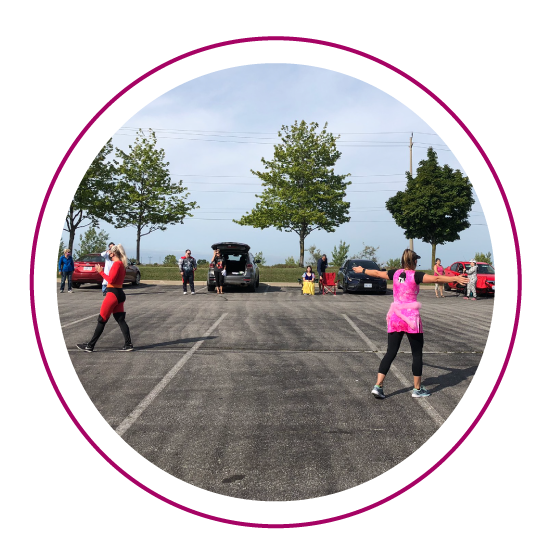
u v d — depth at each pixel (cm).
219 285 1947
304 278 2000
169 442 427
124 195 3544
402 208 3803
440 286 2028
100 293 1825
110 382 606
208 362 720
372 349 826
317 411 510
